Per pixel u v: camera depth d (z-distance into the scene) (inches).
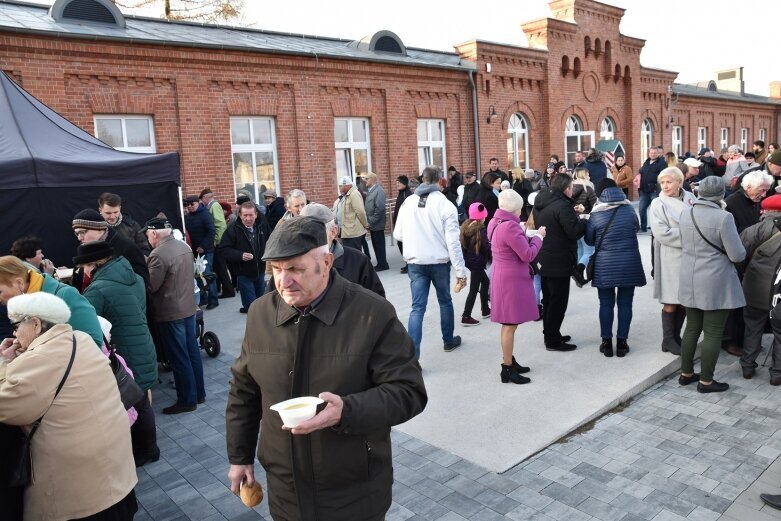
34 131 284.0
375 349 87.2
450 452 169.9
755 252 205.2
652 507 139.2
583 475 155.0
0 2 476.7
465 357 246.5
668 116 1047.6
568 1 828.6
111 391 115.9
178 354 211.6
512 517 137.8
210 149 498.3
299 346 86.7
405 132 642.2
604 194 226.4
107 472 112.0
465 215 443.8
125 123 461.1
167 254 205.8
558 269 235.5
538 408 193.5
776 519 132.4
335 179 587.5
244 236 325.1
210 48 485.1
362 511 88.3
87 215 198.2
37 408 104.3
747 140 1327.5
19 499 110.0
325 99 573.6
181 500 155.2
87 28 453.7
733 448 164.2
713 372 201.3
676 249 219.0
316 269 85.3
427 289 242.5
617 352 234.4
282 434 88.4
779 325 198.5
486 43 705.6
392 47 660.7
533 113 787.4
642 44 946.7
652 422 183.5
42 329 114.2
